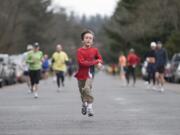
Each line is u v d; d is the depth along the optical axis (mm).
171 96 42812
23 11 130125
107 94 46219
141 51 114125
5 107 33375
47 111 30562
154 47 52625
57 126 23609
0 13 118750
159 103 35781
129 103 35938
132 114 28562
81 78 26344
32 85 43344
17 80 77750
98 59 26312
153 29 98500
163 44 102500
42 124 24375
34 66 42938
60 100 39125
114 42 141875
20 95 45469
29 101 38344
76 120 25875
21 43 138000
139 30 100875
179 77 70125
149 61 53188
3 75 63531
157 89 52906
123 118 26656
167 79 76250
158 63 48750
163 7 88938
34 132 21750
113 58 170000
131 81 83625
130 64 63000
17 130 22391
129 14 123000
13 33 125375
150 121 25328
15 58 81562
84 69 26266
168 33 99000
